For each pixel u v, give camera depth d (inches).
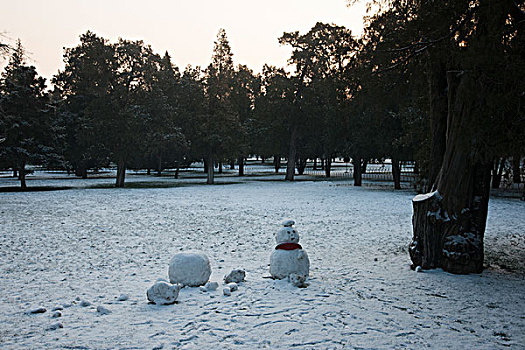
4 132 1429.6
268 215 769.6
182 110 2055.9
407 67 442.3
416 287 319.6
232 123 1813.5
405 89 487.8
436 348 210.2
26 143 1433.3
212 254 443.2
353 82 493.0
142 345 210.5
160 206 911.7
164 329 231.9
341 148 1640.0
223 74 1819.6
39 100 1539.1
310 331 229.9
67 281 333.4
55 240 514.0
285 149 2235.5
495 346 213.2
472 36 346.9
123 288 314.3
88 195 1184.2
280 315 255.1
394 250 466.3
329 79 1594.5
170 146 1872.5
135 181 1968.5
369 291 308.8
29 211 807.7
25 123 1446.9
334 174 2699.3
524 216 765.3
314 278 346.6
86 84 1951.3
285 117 1943.9
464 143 338.0
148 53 1697.8
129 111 1547.7
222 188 1494.8
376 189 1446.9
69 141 1980.8
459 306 275.6
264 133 2191.2
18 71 1530.5
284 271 333.7
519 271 372.2
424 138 612.1
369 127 1366.9
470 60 306.5
